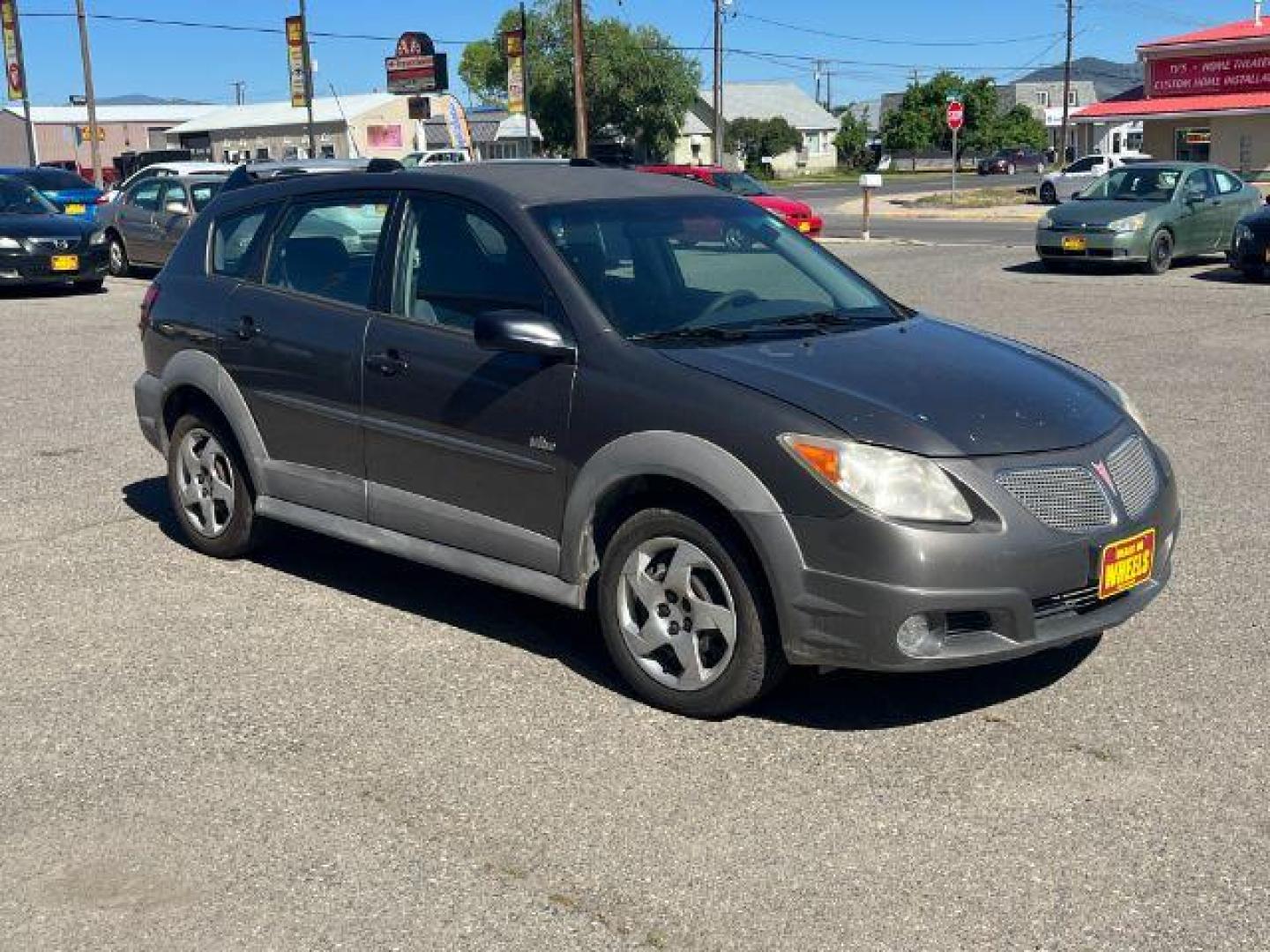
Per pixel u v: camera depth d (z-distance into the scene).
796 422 4.15
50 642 5.27
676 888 3.48
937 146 89.31
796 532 4.11
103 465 8.14
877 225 32.88
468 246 5.12
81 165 82.00
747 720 4.47
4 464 8.19
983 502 4.07
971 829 3.75
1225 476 7.52
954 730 4.37
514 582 4.88
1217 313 14.27
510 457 4.82
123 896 3.50
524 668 4.94
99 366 11.83
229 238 6.16
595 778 4.07
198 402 6.15
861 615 4.05
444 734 4.39
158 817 3.89
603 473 4.51
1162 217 18.48
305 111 61.22
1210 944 3.19
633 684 4.61
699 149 88.50
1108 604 4.42
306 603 5.68
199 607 5.63
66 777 4.14
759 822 3.80
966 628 4.15
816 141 100.94
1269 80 38.31
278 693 4.74
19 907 3.46
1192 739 4.27
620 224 5.16
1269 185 38.69
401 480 5.24
